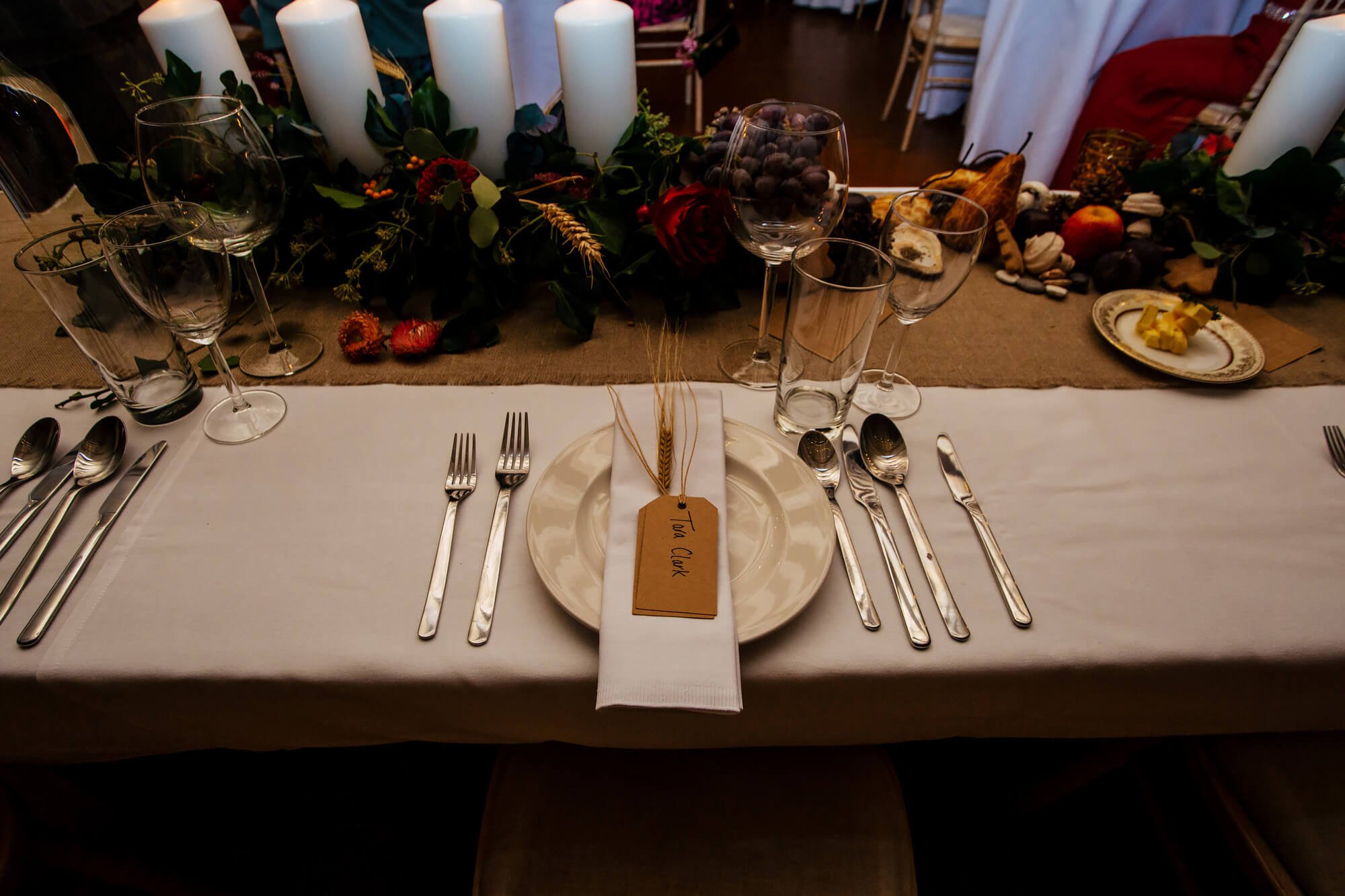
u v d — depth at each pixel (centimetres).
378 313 96
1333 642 55
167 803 115
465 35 88
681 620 51
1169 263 103
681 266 86
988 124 243
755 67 420
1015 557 62
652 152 95
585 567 56
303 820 114
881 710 58
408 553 62
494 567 59
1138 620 57
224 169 71
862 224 93
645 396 71
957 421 76
